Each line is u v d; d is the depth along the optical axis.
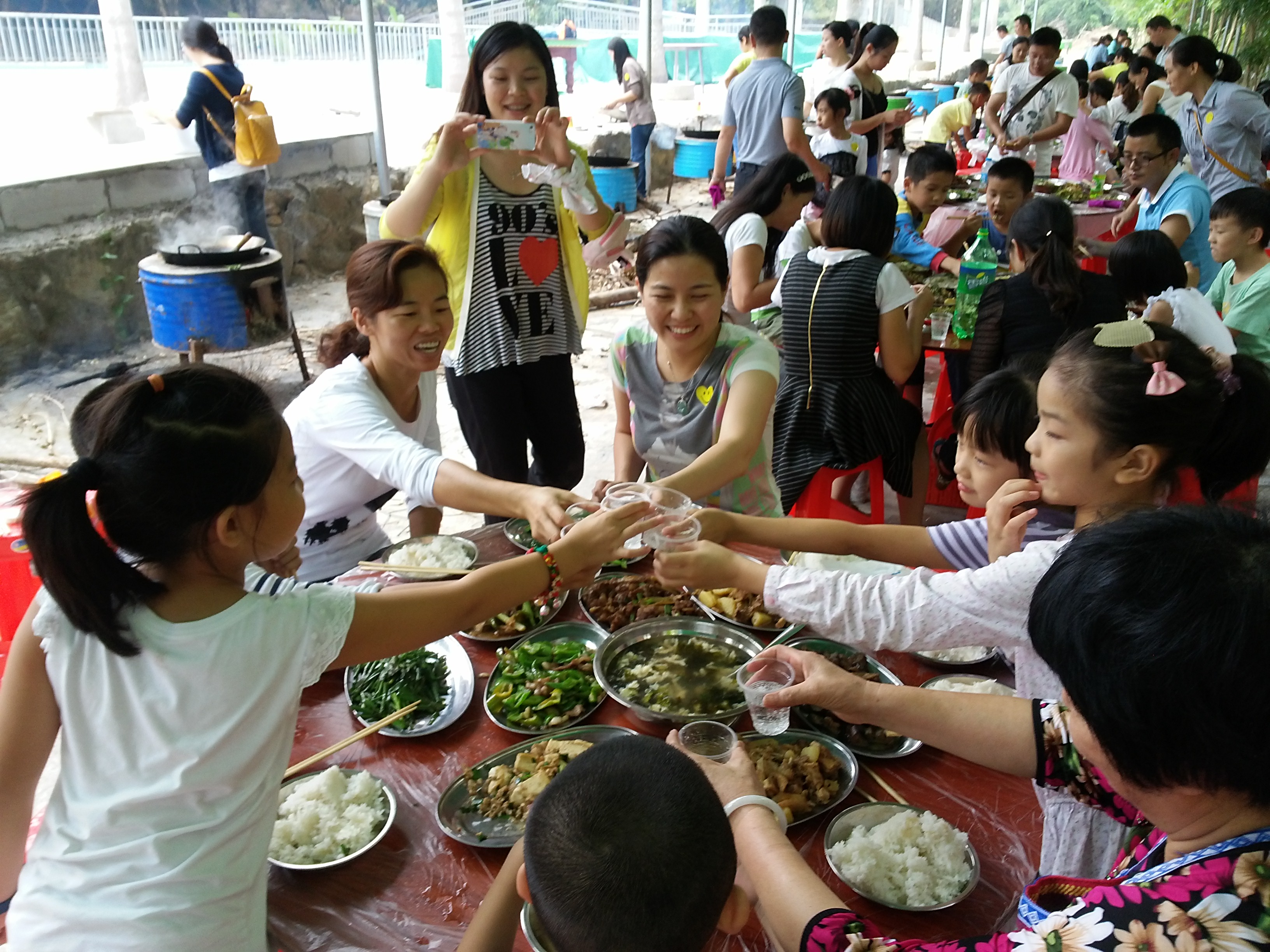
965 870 1.27
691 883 0.84
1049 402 1.44
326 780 1.38
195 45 5.39
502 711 1.58
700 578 1.66
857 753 1.49
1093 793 1.23
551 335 3.00
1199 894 0.75
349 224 7.16
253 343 4.66
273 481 1.15
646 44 8.98
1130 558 0.78
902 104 9.06
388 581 1.90
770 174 3.69
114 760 1.10
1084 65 9.91
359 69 12.83
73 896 1.07
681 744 1.33
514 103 2.75
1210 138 5.41
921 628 1.48
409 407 2.36
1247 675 0.70
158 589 1.10
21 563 2.16
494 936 1.08
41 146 6.80
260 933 1.13
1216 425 1.43
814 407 3.22
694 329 2.14
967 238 4.87
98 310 5.28
